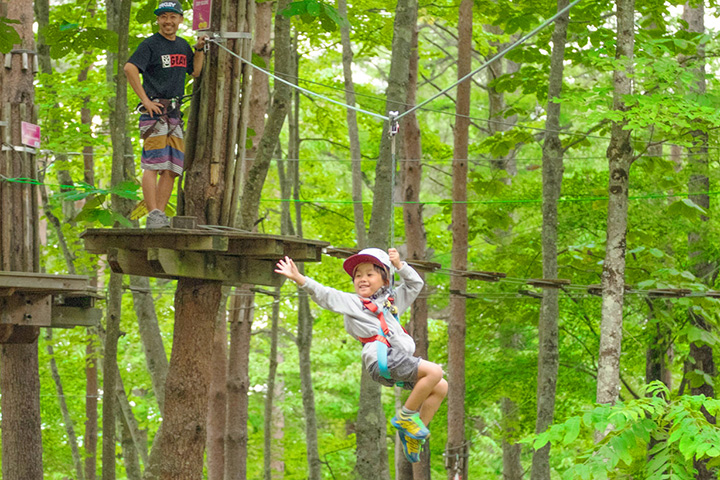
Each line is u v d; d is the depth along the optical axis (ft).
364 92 71.41
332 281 77.71
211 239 24.04
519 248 58.65
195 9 27.04
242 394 53.78
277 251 24.89
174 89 26.86
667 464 21.34
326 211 72.54
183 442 26.02
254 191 38.11
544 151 45.50
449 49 101.81
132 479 58.95
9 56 38.32
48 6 52.16
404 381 20.20
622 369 58.23
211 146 26.66
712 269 51.03
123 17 36.63
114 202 37.50
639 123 30.09
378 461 41.47
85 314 36.73
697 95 32.81
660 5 44.11
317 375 96.12
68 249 62.18
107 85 49.34
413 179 55.88
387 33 61.57
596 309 56.59
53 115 52.60
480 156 79.10
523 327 60.29
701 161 49.88
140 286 50.67
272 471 92.32
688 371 48.47
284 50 37.55
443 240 78.59
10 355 39.68
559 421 58.49
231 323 54.34
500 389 58.39
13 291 30.81
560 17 44.55
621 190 33.17
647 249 51.24
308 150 80.28
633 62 32.04
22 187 37.32
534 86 51.03
